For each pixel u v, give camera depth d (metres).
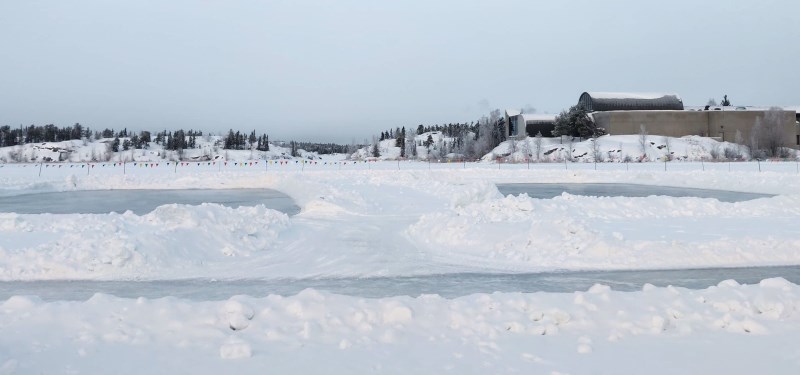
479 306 8.36
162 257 13.45
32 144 140.88
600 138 84.56
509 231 15.74
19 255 13.14
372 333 7.47
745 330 7.65
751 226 17.92
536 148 82.88
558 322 7.87
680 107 95.12
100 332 7.36
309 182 33.75
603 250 13.91
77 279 12.51
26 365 6.29
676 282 11.90
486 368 6.36
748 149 77.31
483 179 45.78
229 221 16.28
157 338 7.22
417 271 13.16
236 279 12.55
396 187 30.14
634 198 22.36
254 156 137.38
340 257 14.59
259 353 6.79
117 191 40.16
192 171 58.91
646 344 7.15
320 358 6.64
